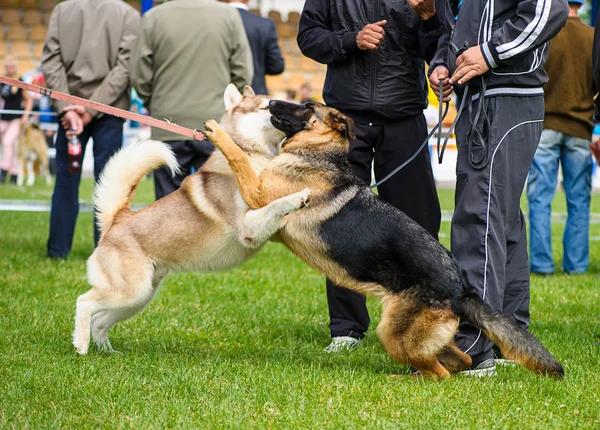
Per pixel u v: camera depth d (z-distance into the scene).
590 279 7.16
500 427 3.17
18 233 9.15
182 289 6.26
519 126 3.93
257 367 4.02
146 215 4.20
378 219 3.95
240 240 4.12
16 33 22.25
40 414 3.18
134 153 4.23
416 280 3.79
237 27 6.41
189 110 6.33
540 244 7.50
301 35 4.84
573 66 7.27
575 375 3.96
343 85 4.69
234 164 4.00
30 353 4.12
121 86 7.08
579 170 7.54
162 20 6.28
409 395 3.57
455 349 3.98
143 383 3.64
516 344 3.76
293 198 3.91
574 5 7.41
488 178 3.93
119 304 4.14
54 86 7.06
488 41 3.83
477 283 3.96
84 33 7.00
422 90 4.77
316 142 4.19
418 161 4.74
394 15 4.56
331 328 4.86
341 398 3.49
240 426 3.10
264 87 7.52
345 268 3.96
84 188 14.72
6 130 15.07
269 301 5.96
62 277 6.38
